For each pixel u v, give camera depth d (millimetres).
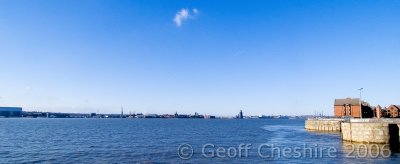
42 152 61969
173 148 67562
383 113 134500
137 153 59531
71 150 64625
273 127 177500
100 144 76250
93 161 51062
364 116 136375
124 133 116125
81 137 97062
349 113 137875
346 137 69188
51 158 54375
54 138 93375
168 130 138125
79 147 69875
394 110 132875
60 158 54281
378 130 62156
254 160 50406
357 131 65188
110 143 78625
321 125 120250
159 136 101625
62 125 189875
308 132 117750
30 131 126250
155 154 58125
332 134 103750
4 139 89750
